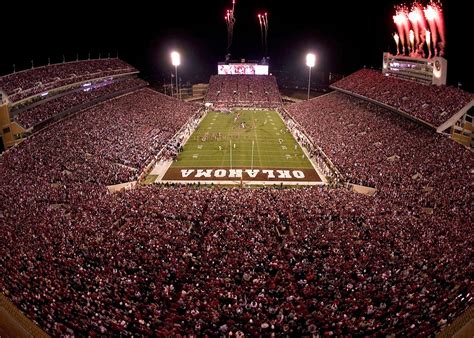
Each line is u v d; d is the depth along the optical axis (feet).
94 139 163.84
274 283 64.49
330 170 150.92
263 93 303.07
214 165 160.97
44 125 165.27
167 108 241.96
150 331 51.78
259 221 92.32
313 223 90.43
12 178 116.67
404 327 51.98
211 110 275.18
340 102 235.61
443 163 126.72
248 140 197.57
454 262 67.87
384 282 63.41
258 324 53.83
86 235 82.48
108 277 64.85
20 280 62.75
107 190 119.44
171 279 66.59
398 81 207.21
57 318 53.57
